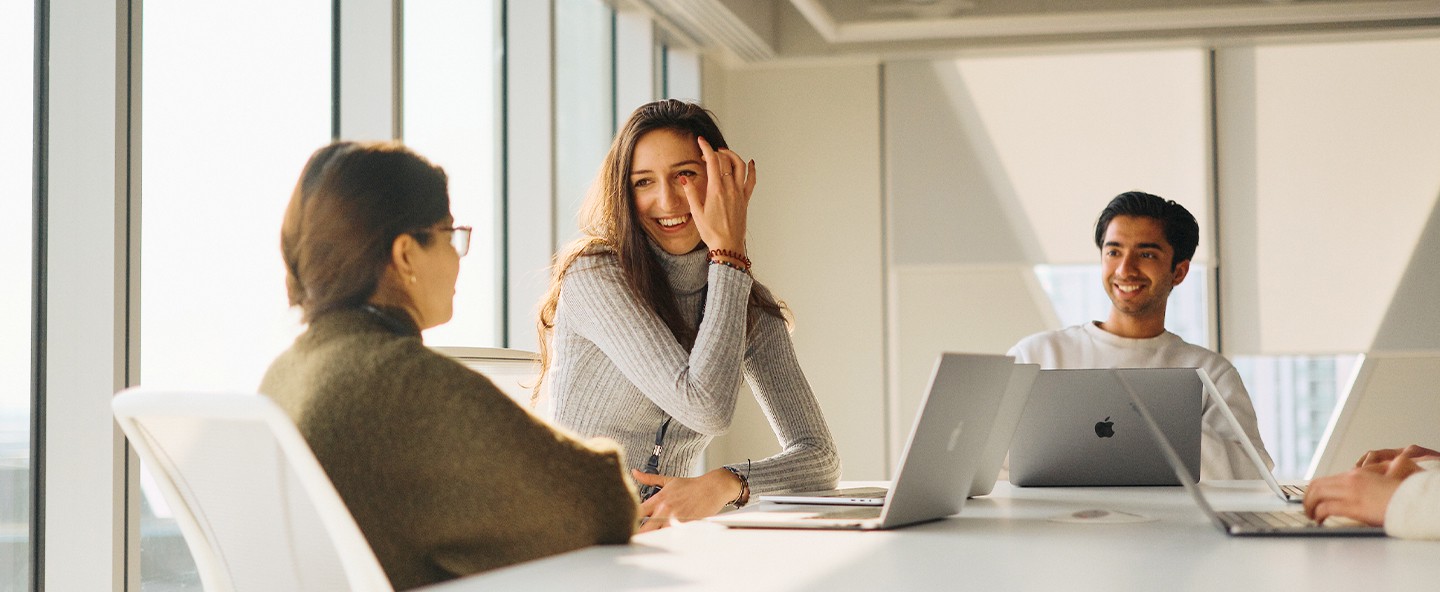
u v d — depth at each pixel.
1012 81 6.61
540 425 1.38
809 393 2.46
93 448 2.55
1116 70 6.52
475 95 4.31
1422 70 6.31
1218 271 6.40
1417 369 6.25
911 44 6.52
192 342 2.85
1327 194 6.34
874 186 6.73
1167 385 2.36
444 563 1.34
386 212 1.43
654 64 5.88
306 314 1.43
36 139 2.55
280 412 1.12
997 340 6.56
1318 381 6.32
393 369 1.34
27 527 2.54
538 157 4.79
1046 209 6.55
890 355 6.68
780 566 1.24
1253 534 1.47
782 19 6.67
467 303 4.29
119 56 2.58
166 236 2.77
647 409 2.28
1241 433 2.23
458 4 4.16
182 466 1.30
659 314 2.31
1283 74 6.39
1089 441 2.38
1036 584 1.12
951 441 1.66
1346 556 1.29
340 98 3.49
